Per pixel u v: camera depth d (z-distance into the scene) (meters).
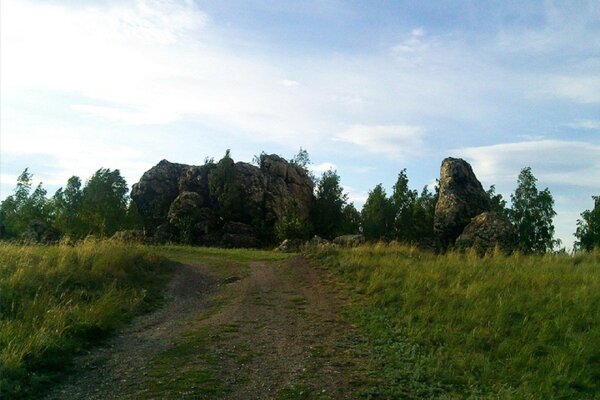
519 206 49.59
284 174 62.75
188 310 14.06
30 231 45.88
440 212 38.88
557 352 9.62
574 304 12.14
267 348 10.23
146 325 11.93
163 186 58.09
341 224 65.75
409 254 21.30
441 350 9.91
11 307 10.65
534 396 7.84
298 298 15.48
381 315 12.60
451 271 16.72
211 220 53.97
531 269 16.70
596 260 20.11
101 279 14.71
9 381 7.34
